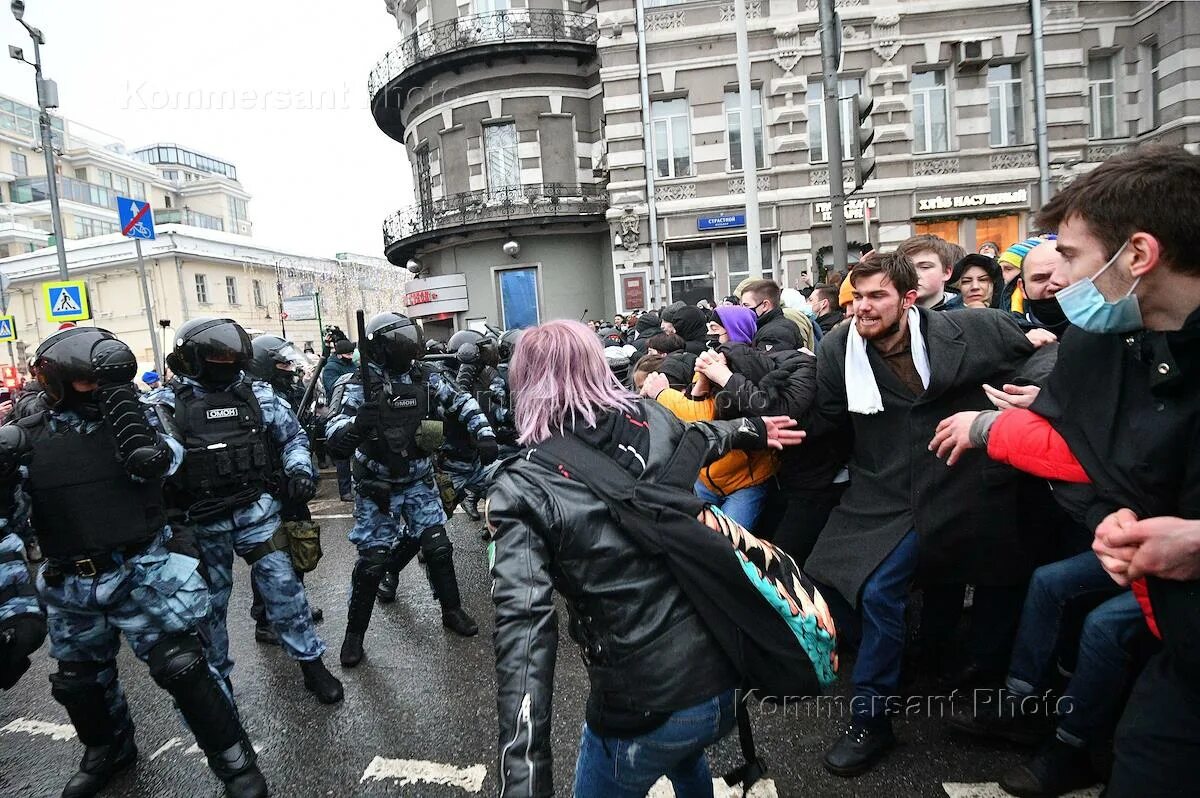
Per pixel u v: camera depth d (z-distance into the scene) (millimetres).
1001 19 15125
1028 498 2660
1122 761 1419
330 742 3029
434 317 18906
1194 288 1258
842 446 2949
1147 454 1354
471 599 4723
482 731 3033
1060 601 2404
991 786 2393
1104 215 1294
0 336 14258
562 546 1476
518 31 17391
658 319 7008
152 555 2578
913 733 2725
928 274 3311
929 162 15430
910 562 2496
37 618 2277
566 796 2533
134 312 34125
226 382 3256
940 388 2393
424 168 19406
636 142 16109
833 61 7000
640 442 1602
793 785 2482
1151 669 1446
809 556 2852
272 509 3338
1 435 2367
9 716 3588
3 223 47438
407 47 18562
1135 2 15148
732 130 15891
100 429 2523
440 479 4457
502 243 18109
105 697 2818
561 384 1604
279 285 38188
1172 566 1271
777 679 1575
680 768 1784
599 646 1543
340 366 8500
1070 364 1586
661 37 15820
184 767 2955
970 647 2988
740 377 2848
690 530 1491
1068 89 15125
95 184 58625
